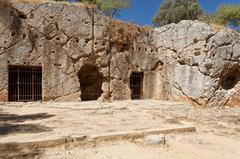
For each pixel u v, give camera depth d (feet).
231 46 71.31
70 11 66.39
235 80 74.84
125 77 74.38
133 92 77.36
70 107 54.34
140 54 77.20
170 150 30.73
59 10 65.21
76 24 66.95
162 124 41.19
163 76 78.54
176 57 75.00
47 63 63.52
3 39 59.67
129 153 28.50
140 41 77.36
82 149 28.45
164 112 54.29
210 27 69.62
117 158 26.86
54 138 28.63
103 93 70.85
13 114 46.57
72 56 66.39
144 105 63.10
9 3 60.54
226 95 71.61
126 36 74.74
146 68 78.23
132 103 65.57
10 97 61.36
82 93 75.15
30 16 62.39
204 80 69.05
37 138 28.73
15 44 60.75
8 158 24.72
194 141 34.68
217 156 30.37
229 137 39.24
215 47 69.05
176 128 37.55
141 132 33.94
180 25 74.33
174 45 75.56
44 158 25.40
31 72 63.31
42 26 63.31
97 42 69.67
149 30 79.56
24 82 62.69
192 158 29.04
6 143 26.30
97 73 72.59
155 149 30.45
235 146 35.04
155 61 79.71
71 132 32.81
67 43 65.87
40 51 62.95
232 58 71.67
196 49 70.38
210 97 69.26
